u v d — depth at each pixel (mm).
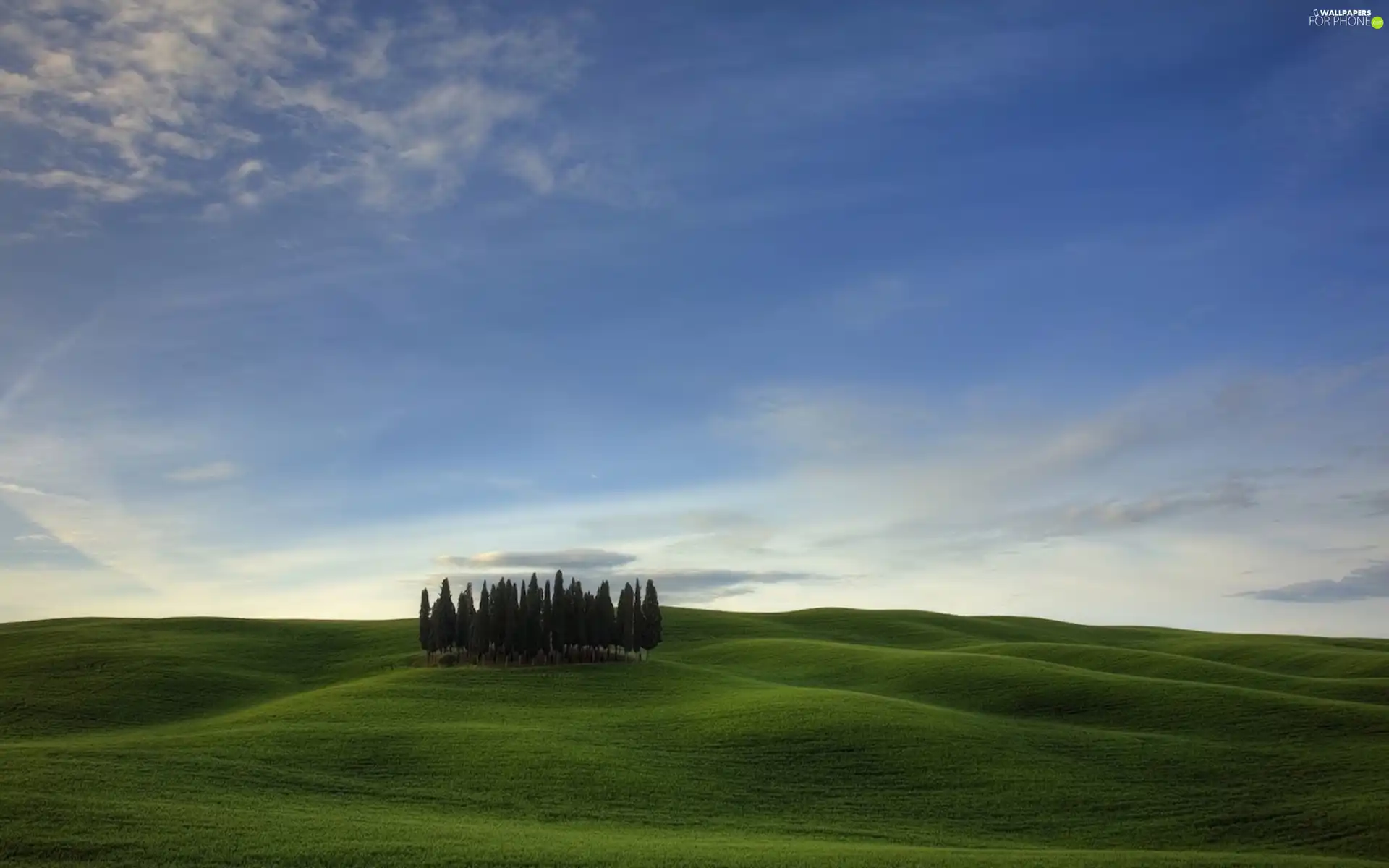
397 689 97250
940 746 70750
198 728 83688
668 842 46688
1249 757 69875
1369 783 63000
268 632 166875
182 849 38031
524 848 41938
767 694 92500
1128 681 98125
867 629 193250
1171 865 43375
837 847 47219
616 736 74875
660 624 137000
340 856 38719
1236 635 197750
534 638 128375
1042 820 56875
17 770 50719
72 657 123875
